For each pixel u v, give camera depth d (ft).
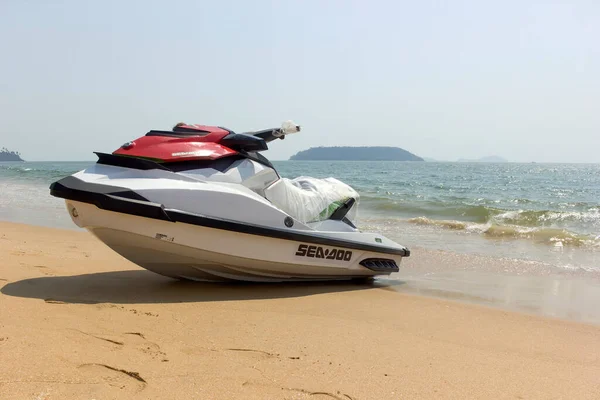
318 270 17.35
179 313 12.79
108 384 8.02
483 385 9.39
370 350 10.89
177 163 14.92
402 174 177.88
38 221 34.22
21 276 15.85
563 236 30.48
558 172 245.65
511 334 13.02
